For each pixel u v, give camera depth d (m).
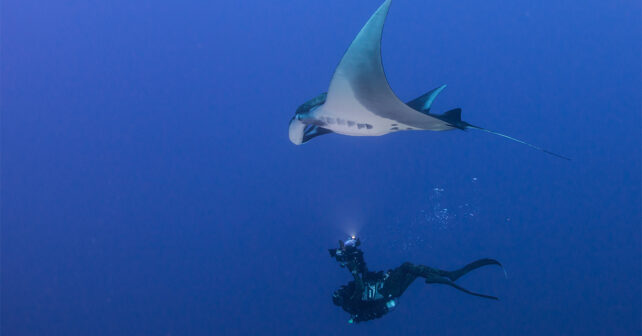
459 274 4.26
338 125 4.24
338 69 3.35
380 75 3.24
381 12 2.87
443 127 4.07
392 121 3.98
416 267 4.21
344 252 4.18
